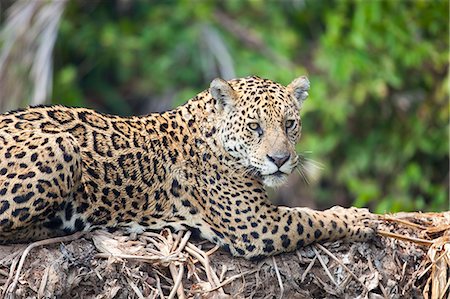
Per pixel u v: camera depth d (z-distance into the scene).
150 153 11.59
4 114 11.27
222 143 11.70
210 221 11.62
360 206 16.66
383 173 22.83
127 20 24.12
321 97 22.06
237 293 11.31
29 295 10.66
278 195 22.47
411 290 11.75
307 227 11.60
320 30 24.33
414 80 23.12
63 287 10.77
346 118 23.06
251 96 11.76
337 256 11.70
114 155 11.41
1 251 10.82
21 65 20.77
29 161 10.68
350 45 22.50
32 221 10.73
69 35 23.84
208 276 11.19
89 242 11.20
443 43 22.81
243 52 23.39
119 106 24.17
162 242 11.34
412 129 22.62
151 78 23.97
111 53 24.03
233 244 11.54
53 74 22.41
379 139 22.92
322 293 11.60
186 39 23.83
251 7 24.44
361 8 22.23
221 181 11.67
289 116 11.81
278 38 23.72
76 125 11.38
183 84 23.95
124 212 11.41
